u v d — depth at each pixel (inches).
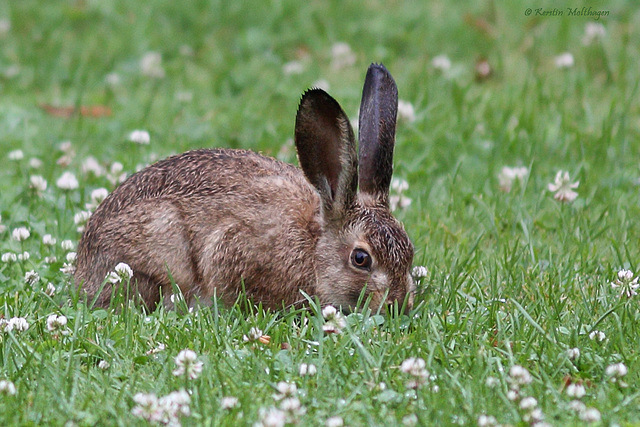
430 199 548.1
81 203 529.0
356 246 411.2
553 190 525.0
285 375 339.6
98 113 686.5
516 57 778.2
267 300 422.3
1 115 668.7
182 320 386.9
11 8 863.7
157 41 816.3
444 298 410.9
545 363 345.7
